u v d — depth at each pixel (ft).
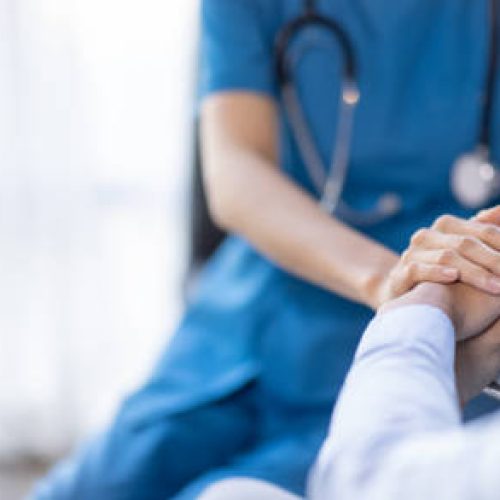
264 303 5.06
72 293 9.55
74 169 9.30
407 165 5.24
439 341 2.50
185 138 8.86
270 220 4.60
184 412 4.81
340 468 2.13
